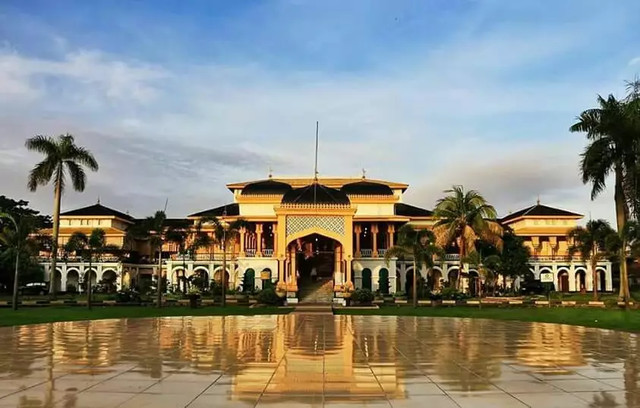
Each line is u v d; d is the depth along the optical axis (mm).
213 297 53031
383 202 68750
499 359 15422
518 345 18984
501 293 63938
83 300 49406
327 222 55562
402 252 46344
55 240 47344
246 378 12336
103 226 77125
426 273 69125
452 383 11773
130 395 10523
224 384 11625
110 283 70688
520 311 39594
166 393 10711
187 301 47875
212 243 52406
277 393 10742
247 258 63375
